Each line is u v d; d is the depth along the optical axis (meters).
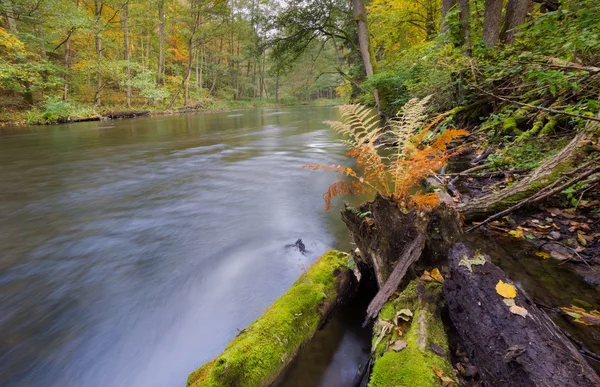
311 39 13.59
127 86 24.80
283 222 4.09
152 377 1.83
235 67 46.34
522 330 1.23
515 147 4.31
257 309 2.33
